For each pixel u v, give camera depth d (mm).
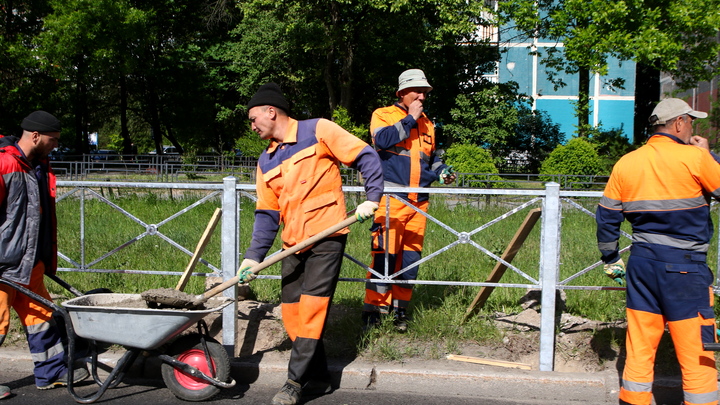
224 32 31578
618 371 4203
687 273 3256
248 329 4785
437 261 6895
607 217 3543
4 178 3656
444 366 4215
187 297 3730
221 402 3850
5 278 3709
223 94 33062
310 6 22891
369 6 22453
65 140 36500
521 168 28312
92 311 3615
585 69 22578
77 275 6035
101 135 60156
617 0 18641
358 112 29859
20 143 3854
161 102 32406
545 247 4207
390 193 4434
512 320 4957
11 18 26031
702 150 3291
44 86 26578
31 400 3818
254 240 3818
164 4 29453
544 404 3908
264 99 3648
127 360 3750
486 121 24984
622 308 5180
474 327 4695
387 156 4578
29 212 3773
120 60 25203
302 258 3754
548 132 29516
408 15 22344
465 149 17828
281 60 26750
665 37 18031
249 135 23578
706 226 3311
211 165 22625
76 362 4113
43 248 3986
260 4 23422
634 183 3393
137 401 3816
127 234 8328
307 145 3639
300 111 30266
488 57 27094
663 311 3377
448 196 12258
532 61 30297
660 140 3400
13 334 4781
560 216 4203
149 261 6723
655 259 3314
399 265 4742
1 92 25641
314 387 3977
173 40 31922
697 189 3270
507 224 9914
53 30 23531
